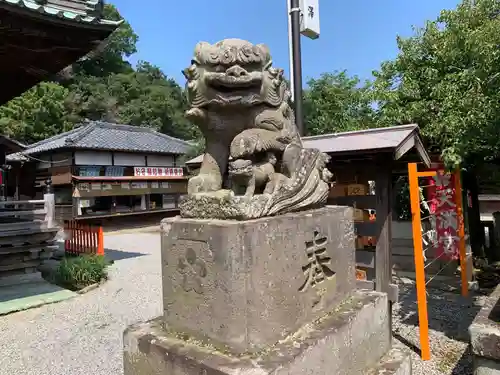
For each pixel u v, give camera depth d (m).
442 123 5.41
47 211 8.06
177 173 21.19
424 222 7.45
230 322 1.95
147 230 18.05
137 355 2.25
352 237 2.90
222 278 1.98
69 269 7.78
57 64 6.59
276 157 2.53
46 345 4.90
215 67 2.25
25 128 23.06
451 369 3.93
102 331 5.37
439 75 6.33
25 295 6.90
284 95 2.51
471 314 5.42
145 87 32.62
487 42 4.35
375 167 4.16
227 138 2.45
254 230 1.99
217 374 1.82
